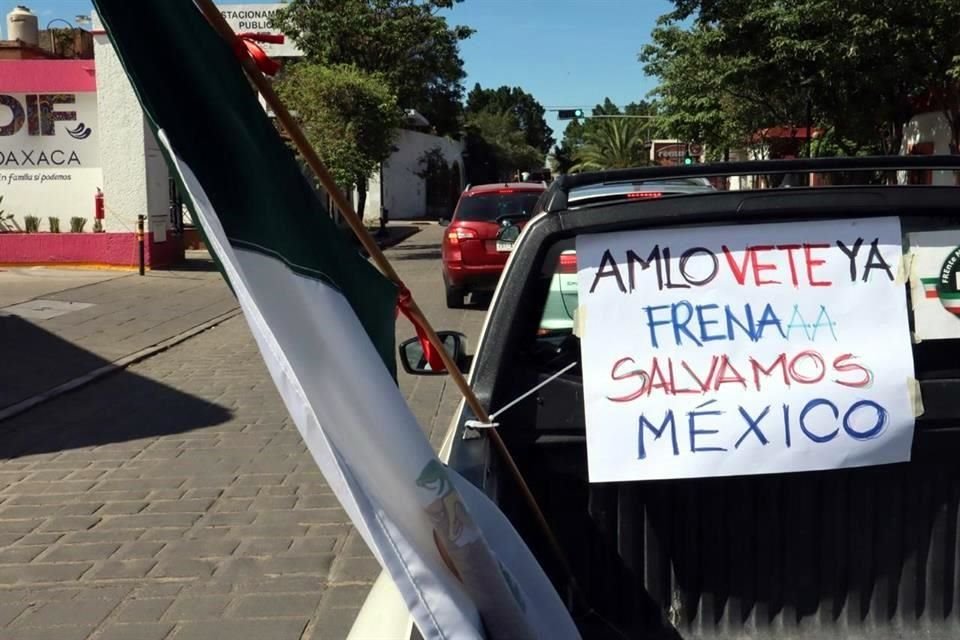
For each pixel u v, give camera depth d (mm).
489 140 66812
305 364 1834
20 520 5605
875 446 2609
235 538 5293
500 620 2031
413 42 27438
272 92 1875
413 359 3732
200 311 13773
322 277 2059
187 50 1780
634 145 68750
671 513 2686
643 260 2643
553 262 2754
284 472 6453
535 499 2723
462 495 2281
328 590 4629
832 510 2680
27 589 4676
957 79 16812
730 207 2617
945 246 2650
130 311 13664
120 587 4688
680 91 28797
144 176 18375
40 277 17297
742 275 2633
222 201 1783
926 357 2660
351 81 22844
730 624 2699
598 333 2623
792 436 2598
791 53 18594
